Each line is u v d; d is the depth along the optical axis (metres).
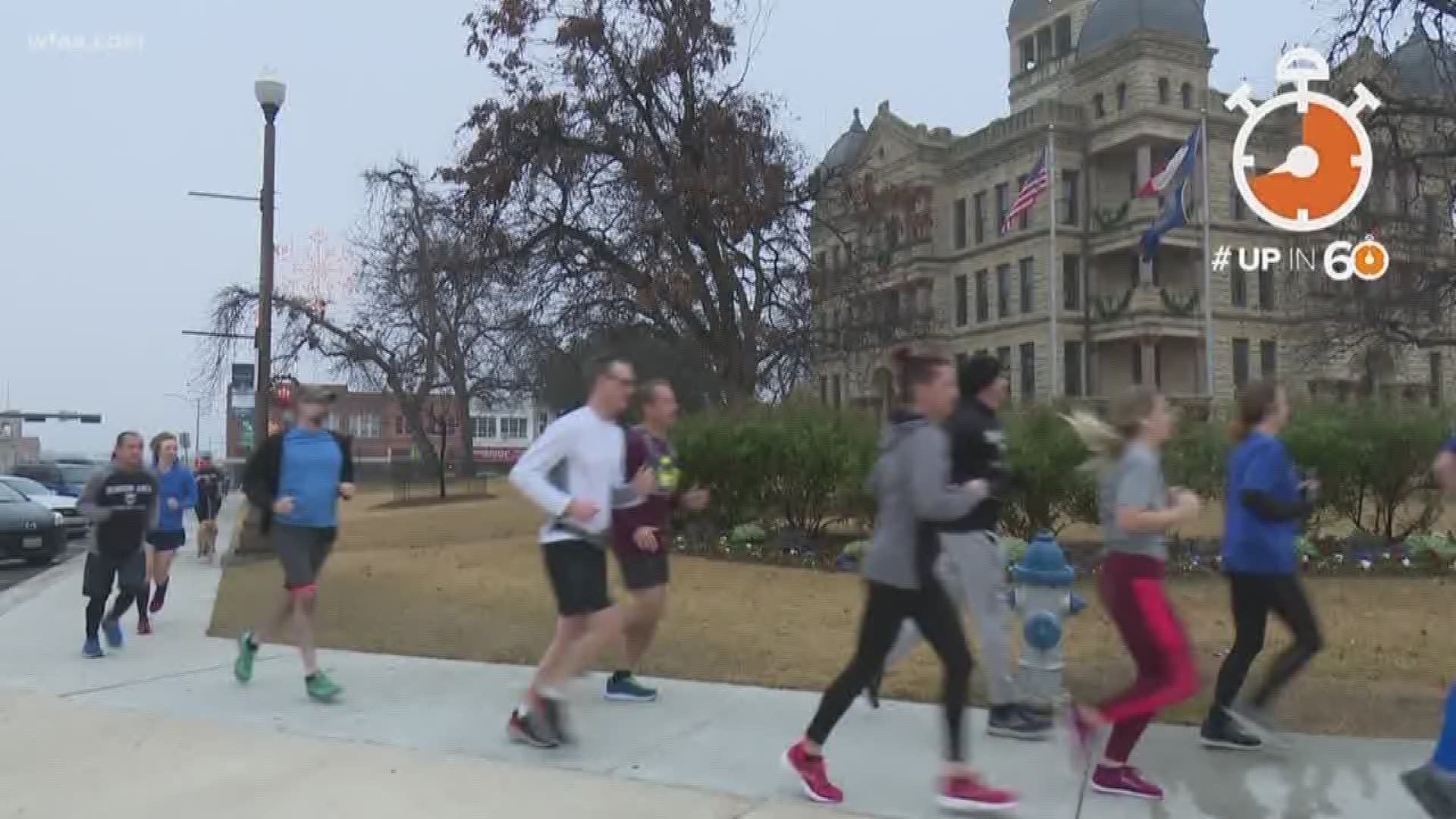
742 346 21.62
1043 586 5.91
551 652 5.68
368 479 54.59
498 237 21.16
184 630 9.88
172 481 10.62
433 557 15.14
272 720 6.38
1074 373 48.41
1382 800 4.71
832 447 13.78
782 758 5.47
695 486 14.62
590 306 21.84
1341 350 25.78
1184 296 46.91
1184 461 12.17
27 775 5.35
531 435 107.19
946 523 4.57
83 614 11.01
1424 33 17.30
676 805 4.77
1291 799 4.74
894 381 4.94
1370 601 10.08
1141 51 47.00
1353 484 12.63
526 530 20.02
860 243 26.23
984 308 52.56
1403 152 20.16
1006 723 5.70
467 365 43.81
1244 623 5.31
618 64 21.08
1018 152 50.75
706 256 21.12
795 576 12.16
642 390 6.63
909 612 4.58
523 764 5.40
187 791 5.07
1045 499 11.88
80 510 8.69
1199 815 4.55
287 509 6.78
